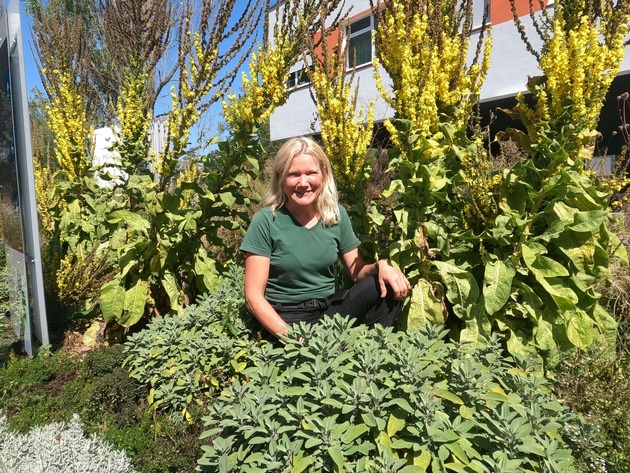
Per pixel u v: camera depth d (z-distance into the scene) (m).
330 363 1.96
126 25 3.69
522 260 2.80
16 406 2.87
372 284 2.74
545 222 2.86
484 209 2.87
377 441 1.71
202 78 3.19
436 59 2.67
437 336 2.31
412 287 2.91
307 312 2.76
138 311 3.46
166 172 3.47
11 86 3.53
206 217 3.80
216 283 3.65
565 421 1.93
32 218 3.55
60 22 4.74
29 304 3.84
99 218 4.26
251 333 2.80
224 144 3.52
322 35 3.02
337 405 1.77
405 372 1.84
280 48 3.21
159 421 2.48
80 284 4.42
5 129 3.90
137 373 2.77
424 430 1.73
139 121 3.92
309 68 3.29
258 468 1.69
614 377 2.42
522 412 1.80
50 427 2.37
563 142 2.67
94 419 2.62
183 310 3.39
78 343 3.98
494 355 2.22
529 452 1.67
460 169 3.03
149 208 3.38
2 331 4.54
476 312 2.71
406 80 2.64
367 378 1.92
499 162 4.05
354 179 3.32
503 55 7.08
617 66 2.53
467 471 1.62
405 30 2.67
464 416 1.76
